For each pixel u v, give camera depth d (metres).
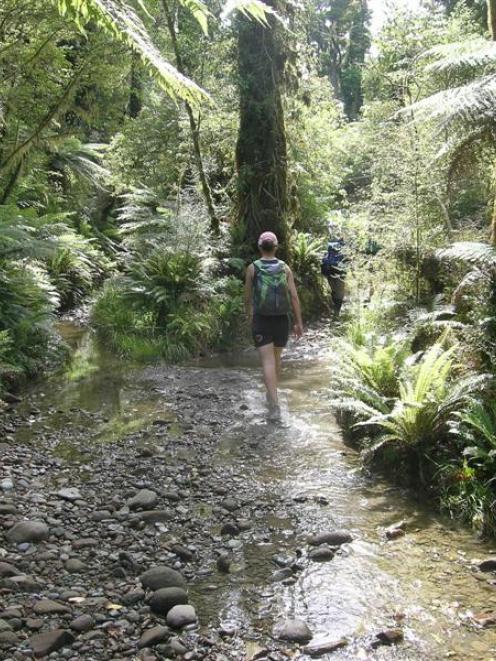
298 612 2.75
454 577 3.02
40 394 6.45
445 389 4.23
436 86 9.93
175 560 3.20
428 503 3.86
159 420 5.53
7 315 7.09
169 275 9.26
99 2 2.02
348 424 5.15
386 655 2.46
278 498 3.95
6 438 5.02
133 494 3.98
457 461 3.96
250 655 2.44
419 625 2.65
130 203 14.19
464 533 3.48
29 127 10.86
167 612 2.72
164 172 12.16
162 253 9.53
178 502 3.90
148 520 3.62
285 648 2.49
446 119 4.57
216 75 11.16
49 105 10.77
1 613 2.63
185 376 7.25
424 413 4.10
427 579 3.01
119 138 12.82
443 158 6.22
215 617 2.71
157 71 2.17
